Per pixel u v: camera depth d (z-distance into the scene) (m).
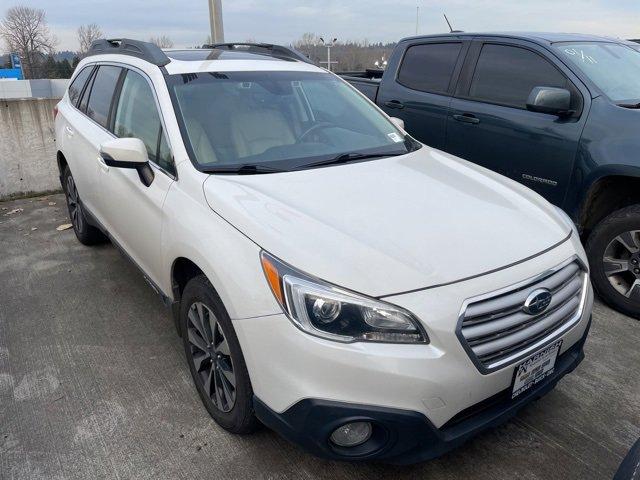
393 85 5.48
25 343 3.38
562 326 2.31
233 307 2.15
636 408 2.78
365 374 1.90
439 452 2.04
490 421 2.12
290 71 3.62
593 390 2.92
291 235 2.16
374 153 3.19
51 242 5.12
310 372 1.95
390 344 1.92
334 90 3.68
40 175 6.71
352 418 1.93
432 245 2.18
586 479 2.34
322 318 1.95
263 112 3.17
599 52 4.38
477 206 2.58
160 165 2.94
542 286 2.17
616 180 3.75
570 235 2.53
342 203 2.46
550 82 4.16
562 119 3.94
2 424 2.67
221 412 2.53
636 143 3.50
